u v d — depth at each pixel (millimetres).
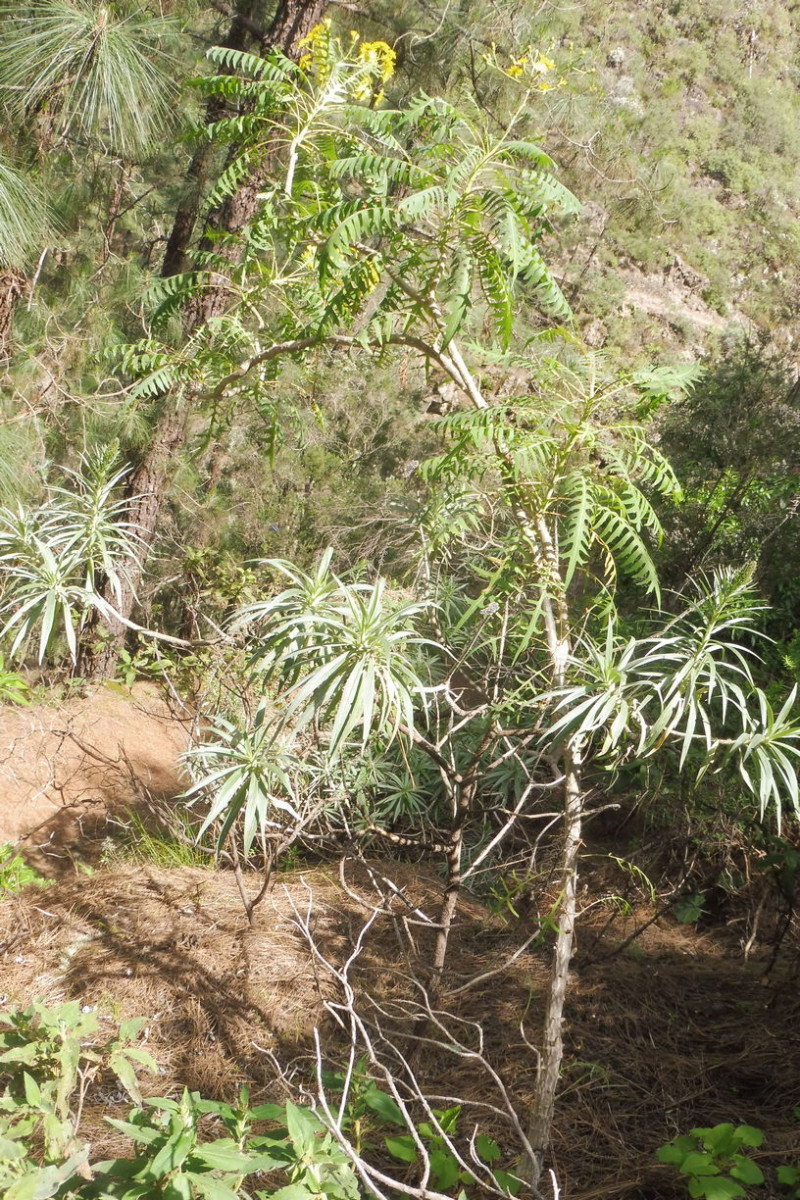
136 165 5691
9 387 5117
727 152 16969
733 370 7508
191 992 3543
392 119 2502
